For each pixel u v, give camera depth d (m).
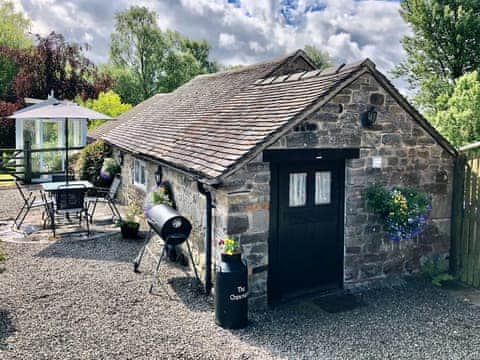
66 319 6.10
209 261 7.06
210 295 7.07
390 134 7.79
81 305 6.57
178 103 15.39
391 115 7.75
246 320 6.14
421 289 7.79
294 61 12.48
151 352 5.30
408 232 7.52
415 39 20.52
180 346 5.48
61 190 10.05
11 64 29.33
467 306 7.05
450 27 19.17
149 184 11.46
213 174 6.37
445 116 11.57
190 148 8.37
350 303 7.13
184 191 8.62
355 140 7.44
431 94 19.16
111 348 5.36
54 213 11.19
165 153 9.01
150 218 7.81
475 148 8.18
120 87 35.50
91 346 5.39
